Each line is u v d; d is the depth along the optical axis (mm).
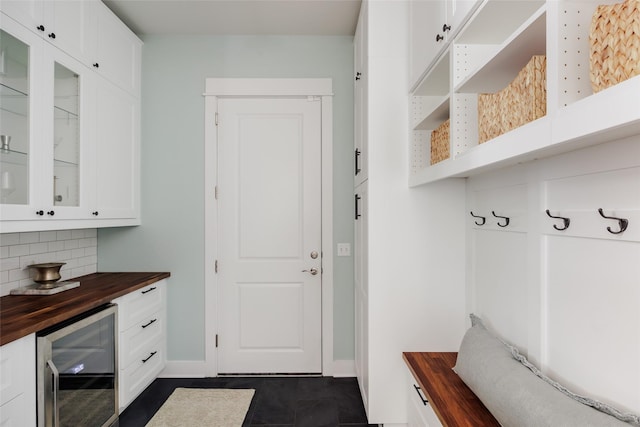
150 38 2721
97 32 2152
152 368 2482
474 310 1860
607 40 725
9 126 1564
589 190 1031
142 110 2713
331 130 2730
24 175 1638
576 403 948
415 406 1752
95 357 1826
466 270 1959
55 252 2271
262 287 2748
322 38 2742
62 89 1892
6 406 1301
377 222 1988
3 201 1530
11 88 1571
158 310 2570
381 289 1983
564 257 1148
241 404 2299
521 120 1043
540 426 943
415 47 1873
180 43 2729
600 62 745
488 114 1263
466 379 1409
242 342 2738
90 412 1782
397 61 2016
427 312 1980
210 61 2729
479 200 1814
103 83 2221
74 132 1991
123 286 2164
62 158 1892
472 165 1238
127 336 2152
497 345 1403
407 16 2023
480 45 1391
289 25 2605
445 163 1483
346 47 2738
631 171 884
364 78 2166
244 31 2688
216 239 2727
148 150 2713
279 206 2752
